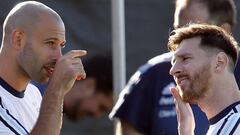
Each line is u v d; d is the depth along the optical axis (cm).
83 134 1681
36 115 966
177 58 929
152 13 1714
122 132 1195
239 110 902
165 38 1719
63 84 899
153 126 1173
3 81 930
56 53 917
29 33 914
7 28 928
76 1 1661
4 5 1594
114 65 1393
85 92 1573
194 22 1141
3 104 916
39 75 917
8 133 892
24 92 954
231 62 921
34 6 923
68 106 1576
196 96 918
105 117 1688
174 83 1170
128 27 1702
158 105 1170
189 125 938
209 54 916
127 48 1700
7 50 928
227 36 925
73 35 1653
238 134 865
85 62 1572
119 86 1384
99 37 1669
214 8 1145
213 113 916
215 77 913
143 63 1708
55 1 1645
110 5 1678
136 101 1182
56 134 895
